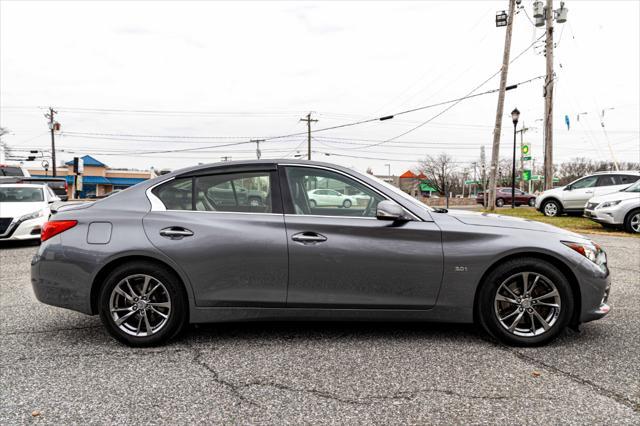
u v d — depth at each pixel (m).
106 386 2.76
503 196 34.03
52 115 45.84
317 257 3.38
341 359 3.17
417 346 3.42
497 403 2.50
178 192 3.62
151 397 2.61
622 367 3.00
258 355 3.25
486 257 3.35
